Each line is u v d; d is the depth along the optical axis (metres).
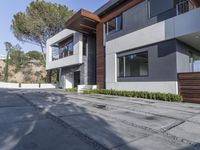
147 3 12.85
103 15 17.50
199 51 15.09
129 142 4.04
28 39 32.22
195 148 3.76
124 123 5.61
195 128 5.12
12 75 36.62
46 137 4.29
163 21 11.45
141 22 13.19
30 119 5.93
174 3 11.27
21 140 4.09
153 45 12.21
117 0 15.02
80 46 21.05
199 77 9.80
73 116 6.43
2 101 10.12
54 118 6.09
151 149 3.68
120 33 15.24
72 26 19.06
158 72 11.78
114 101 10.58
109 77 15.93
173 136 4.46
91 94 15.48
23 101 10.16
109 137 4.34
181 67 11.28
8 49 36.97
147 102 10.16
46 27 31.30
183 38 10.95
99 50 17.97
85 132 4.68
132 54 13.94
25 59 37.66
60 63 25.52
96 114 6.83
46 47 30.73
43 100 10.70
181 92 10.55
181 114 6.92
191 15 9.99
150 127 5.20
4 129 4.86
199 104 9.49
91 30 20.33
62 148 3.68
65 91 19.88
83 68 21.27
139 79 13.15
